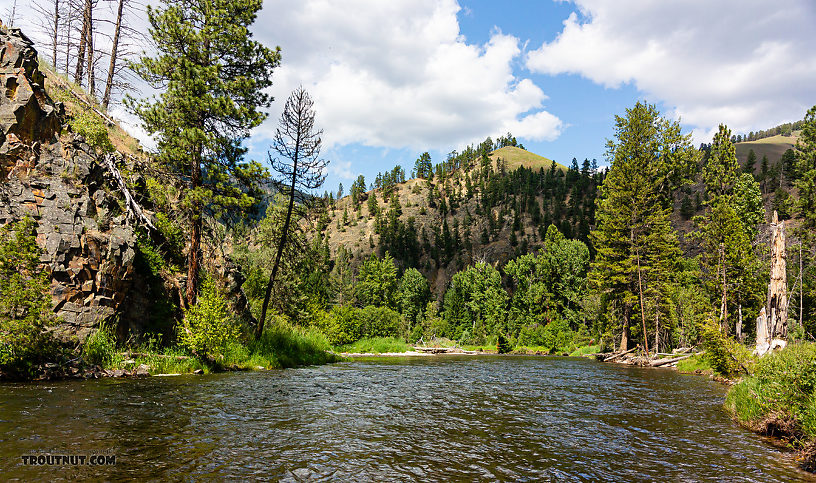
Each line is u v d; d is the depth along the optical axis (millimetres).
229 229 25297
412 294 128000
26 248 13492
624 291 43312
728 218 41281
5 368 12883
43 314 13641
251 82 23000
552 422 10469
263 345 25516
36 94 17609
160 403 10625
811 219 51250
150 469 5930
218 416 9547
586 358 48031
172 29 21219
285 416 9992
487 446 8039
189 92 21109
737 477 6555
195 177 21516
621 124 51000
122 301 17188
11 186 15227
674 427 10148
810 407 8039
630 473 6656
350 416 10414
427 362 36875
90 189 17656
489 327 87375
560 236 120562
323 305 65750
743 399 10945
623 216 45031
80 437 7238
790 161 126688
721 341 21500
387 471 6395
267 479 5777
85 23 31156
